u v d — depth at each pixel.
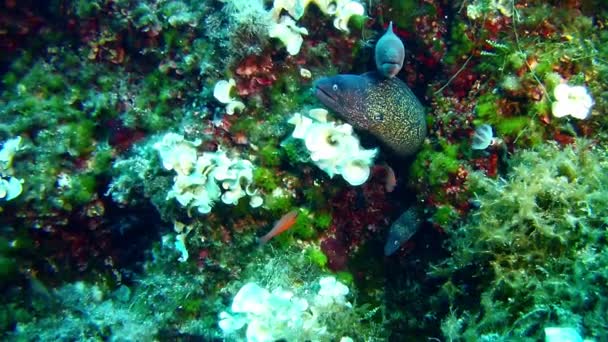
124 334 0.86
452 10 0.85
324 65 0.90
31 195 0.87
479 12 0.80
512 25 0.79
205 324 0.85
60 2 0.91
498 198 0.73
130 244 1.02
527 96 0.77
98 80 0.94
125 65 0.94
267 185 0.84
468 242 0.75
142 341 0.86
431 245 0.89
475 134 0.79
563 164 0.73
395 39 0.80
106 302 0.93
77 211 0.92
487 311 0.71
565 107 0.74
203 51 0.87
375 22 0.90
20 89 0.94
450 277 0.79
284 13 0.85
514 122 0.78
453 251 0.79
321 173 0.85
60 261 0.97
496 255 0.73
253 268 0.84
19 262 0.93
